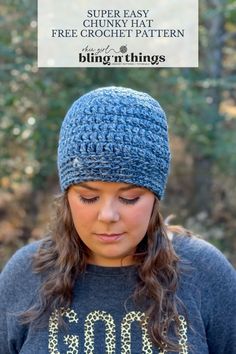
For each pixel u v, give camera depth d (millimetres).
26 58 3641
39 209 4562
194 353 1203
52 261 1267
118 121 1115
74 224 1195
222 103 5047
